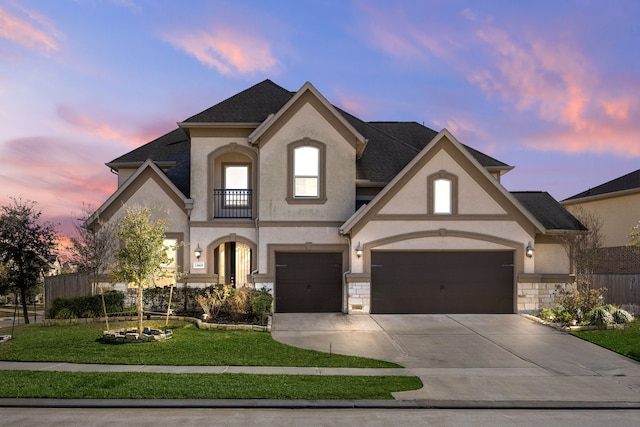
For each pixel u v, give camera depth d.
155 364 11.66
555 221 20.17
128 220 15.04
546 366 11.96
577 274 19.62
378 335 15.34
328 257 19.58
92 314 17.70
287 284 19.45
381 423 8.06
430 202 18.92
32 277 24.06
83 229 21.69
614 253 27.28
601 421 8.32
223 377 10.45
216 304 17.41
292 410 8.73
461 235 18.92
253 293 17.58
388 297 18.91
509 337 15.16
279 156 19.52
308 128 19.58
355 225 18.83
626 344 14.05
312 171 19.64
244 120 20.08
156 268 14.74
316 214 19.48
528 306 18.91
